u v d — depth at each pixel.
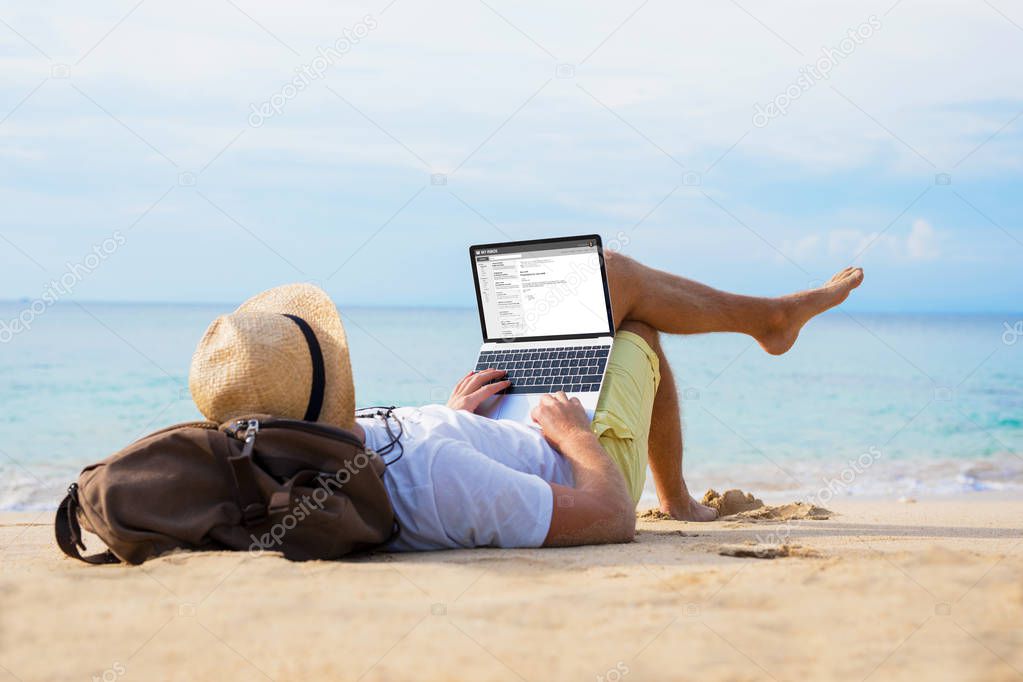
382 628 1.74
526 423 3.31
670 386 4.01
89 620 1.77
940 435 14.73
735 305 4.09
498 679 1.46
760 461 11.82
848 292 4.38
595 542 2.77
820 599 1.93
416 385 20.73
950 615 1.79
